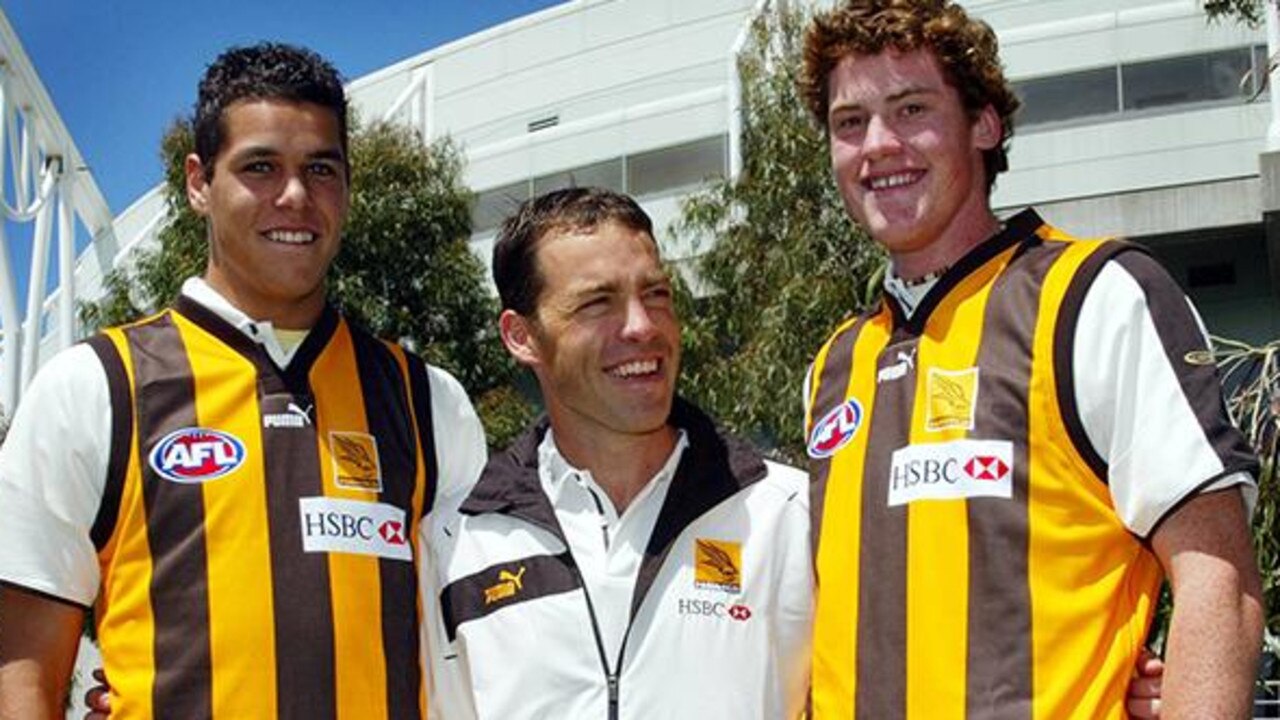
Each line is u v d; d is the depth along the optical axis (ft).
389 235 48.55
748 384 39.19
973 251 10.41
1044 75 70.08
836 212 41.01
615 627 10.79
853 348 11.10
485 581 11.18
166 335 11.64
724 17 91.15
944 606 9.70
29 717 10.80
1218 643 8.82
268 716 10.78
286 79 11.57
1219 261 64.90
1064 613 9.38
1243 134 66.59
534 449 11.63
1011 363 9.80
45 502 10.98
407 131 52.54
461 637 11.19
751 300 41.93
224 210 11.50
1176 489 9.07
